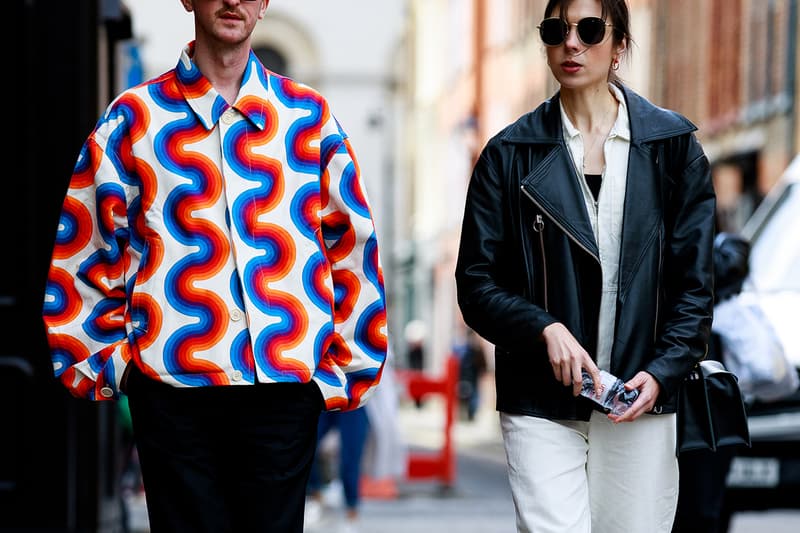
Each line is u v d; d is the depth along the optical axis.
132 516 15.34
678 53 29.92
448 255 51.62
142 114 5.30
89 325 5.37
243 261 5.21
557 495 5.74
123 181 5.32
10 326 9.87
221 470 5.29
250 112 5.30
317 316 5.31
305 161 5.38
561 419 5.80
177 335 5.18
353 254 5.50
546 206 5.82
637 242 5.80
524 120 5.99
